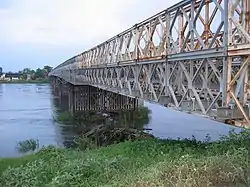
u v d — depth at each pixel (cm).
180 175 801
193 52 1005
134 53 1609
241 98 836
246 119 784
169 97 1238
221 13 852
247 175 756
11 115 4181
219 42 1156
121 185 870
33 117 3944
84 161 1244
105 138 2327
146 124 3203
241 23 905
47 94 8388
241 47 777
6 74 19000
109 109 3706
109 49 2200
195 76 1017
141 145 1512
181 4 1095
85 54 3403
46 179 1119
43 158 1517
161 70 1295
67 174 1084
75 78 3888
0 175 1270
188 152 1185
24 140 2558
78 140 2333
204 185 735
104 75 2344
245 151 944
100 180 1023
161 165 959
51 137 2722
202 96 1184
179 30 1165
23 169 1270
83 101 3738
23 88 12062
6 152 2256
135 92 1592
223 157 916
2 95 8325
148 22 1427
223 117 832
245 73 800
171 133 2680
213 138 2339
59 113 4134
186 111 1080
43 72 17588
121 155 1323
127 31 1706
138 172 972
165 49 1255
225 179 758
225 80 838
